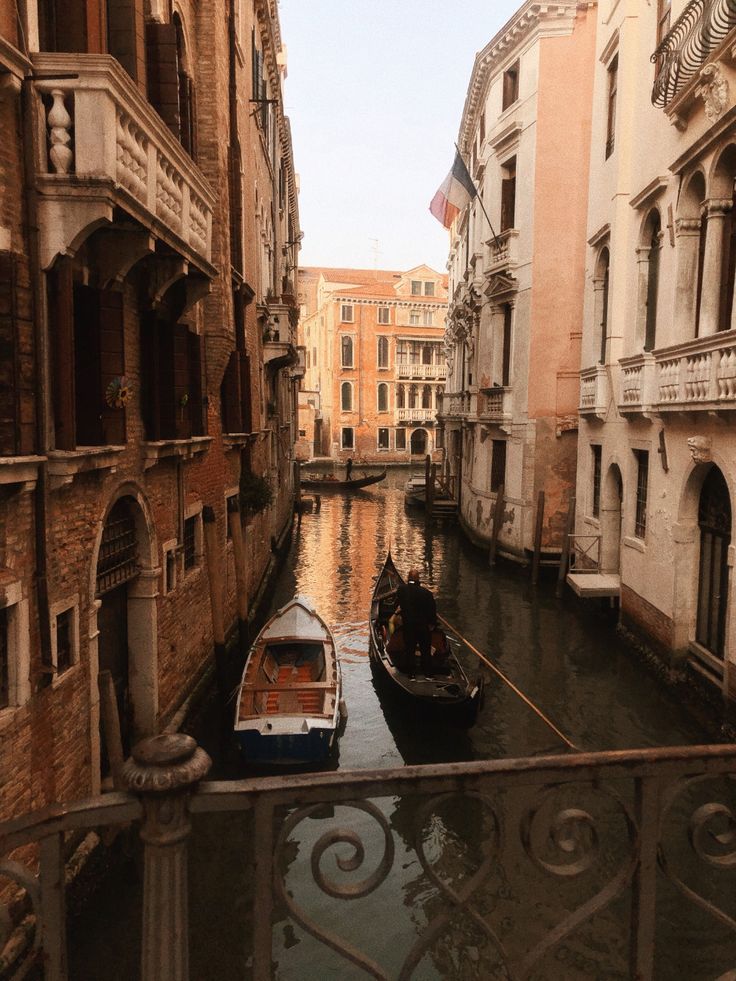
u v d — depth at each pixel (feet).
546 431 60.49
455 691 30.68
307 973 17.81
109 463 19.69
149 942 4.98
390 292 172.45
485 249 71.51
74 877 18.04
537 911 19.67
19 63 15.53
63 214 16.56
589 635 44.78
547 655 41.24
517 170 62.13
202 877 20.80
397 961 18.21
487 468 72.33
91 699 19.93
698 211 33.19
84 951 17.63
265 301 60.13
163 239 21.30
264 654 34.01
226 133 35.22
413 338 172.76
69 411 17.11
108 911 18.75
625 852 21.61
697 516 33.01
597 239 47.16
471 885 5.63
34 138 16.35
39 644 16.80
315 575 65.10
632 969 5.93
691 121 32.24
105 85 16.24
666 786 6.37
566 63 57.93
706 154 30.37
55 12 17.29
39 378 16.48
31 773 16.46
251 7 48.47
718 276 30.66
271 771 26.91
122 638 25.22
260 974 5.32
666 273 35.40
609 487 46.42
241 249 40.63
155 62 23.52
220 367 34.94
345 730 32.01
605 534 46.73
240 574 38.91
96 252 20.34
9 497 15.51
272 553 65.41
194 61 32.45
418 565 67.97
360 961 5.38
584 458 52.54
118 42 19.93
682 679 33.24
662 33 36.83
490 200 69.46
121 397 19.83
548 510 60.85
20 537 15.98
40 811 4.96
